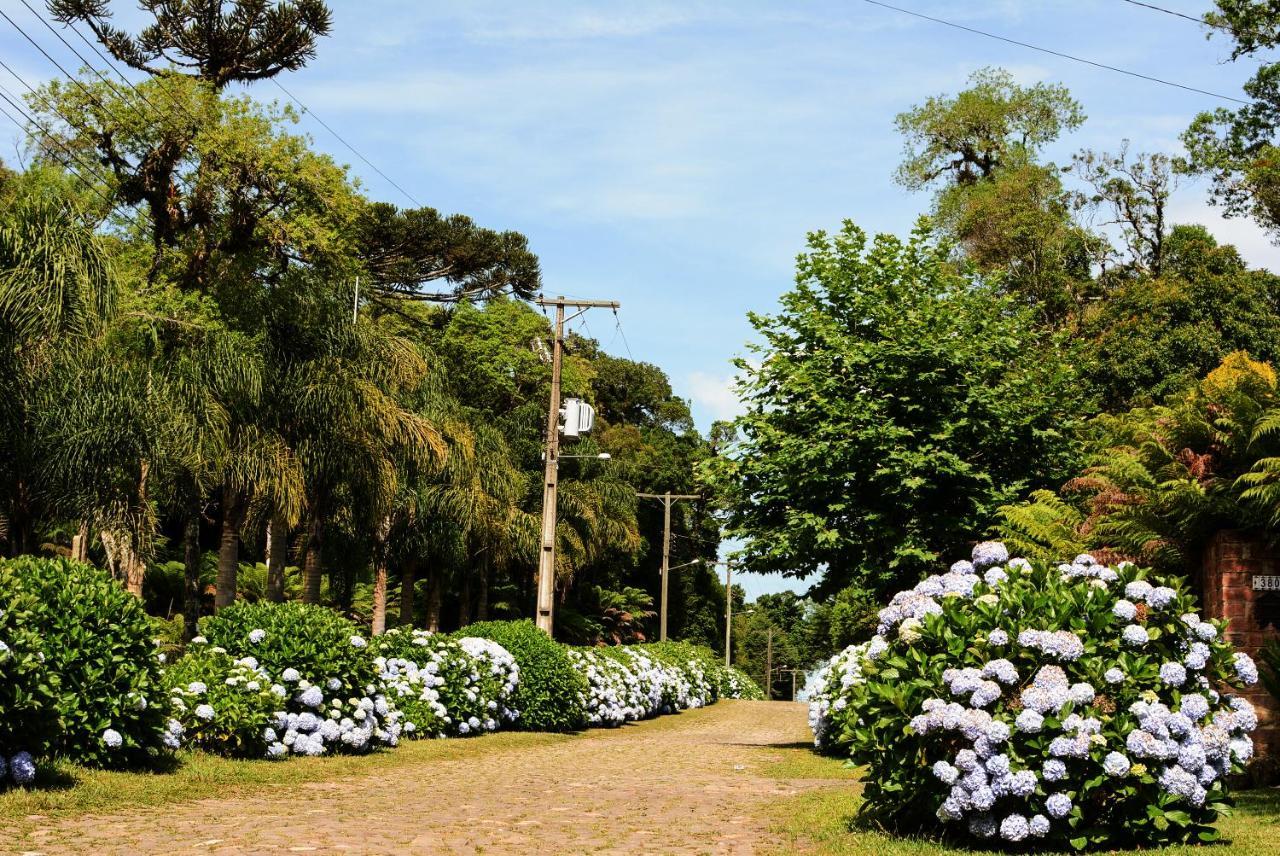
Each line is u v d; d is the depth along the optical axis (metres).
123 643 9.76
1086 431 18.83
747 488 19.19
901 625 7.89
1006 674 6.94
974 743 6.84
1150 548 11.21
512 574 44.97
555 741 19.44
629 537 46.09
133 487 19.00
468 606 37.97
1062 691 6.84
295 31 32.31
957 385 18.11
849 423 17.61
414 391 27.31
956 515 17.78
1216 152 29.64
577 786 11.55
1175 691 7.07
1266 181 27.44
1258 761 9.90
